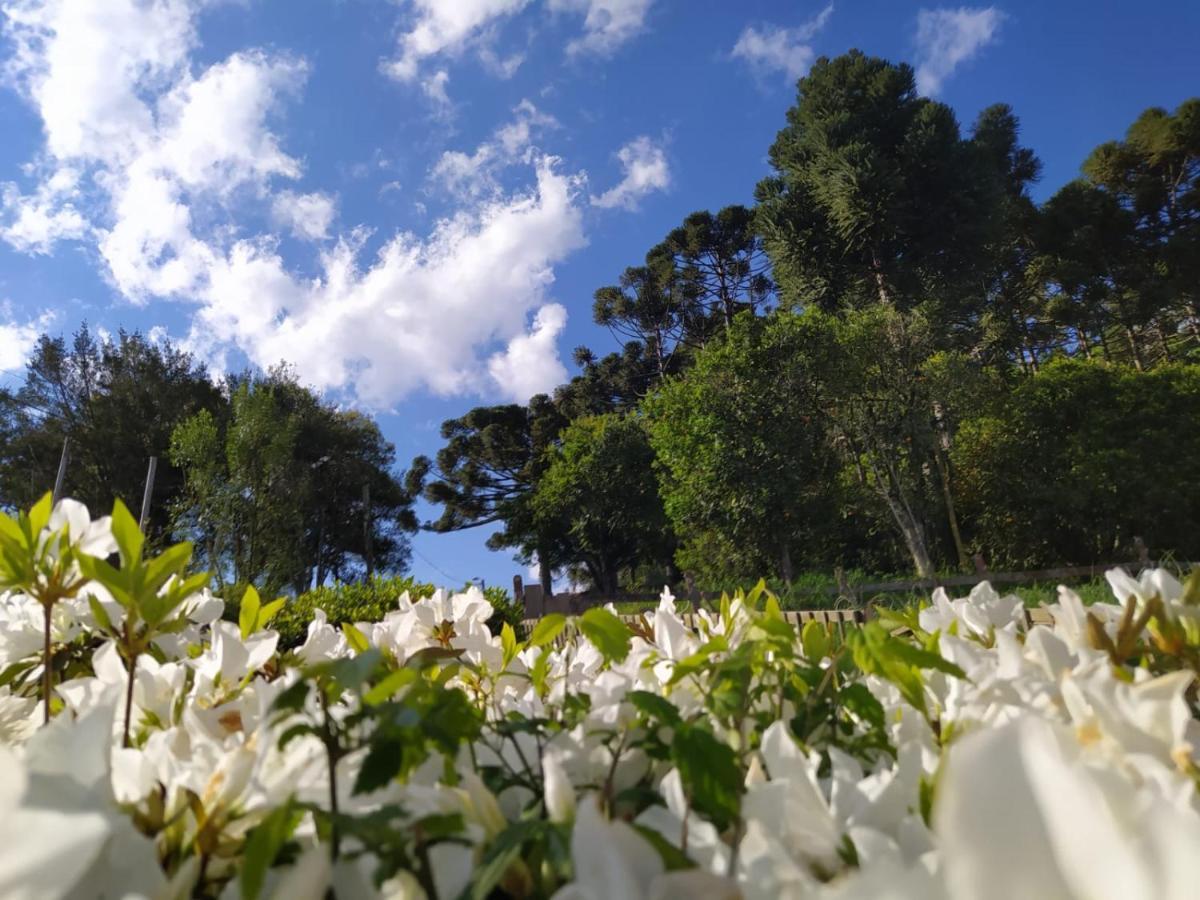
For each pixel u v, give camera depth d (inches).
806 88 899.4
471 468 1462.8
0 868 11.8
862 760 28.2
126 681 31.9
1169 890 9.6
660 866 14.9
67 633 42.0
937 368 531.8
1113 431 525.0
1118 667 25.0
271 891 15.9
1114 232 1024.2
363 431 1237.7
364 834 15.4
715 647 28.6
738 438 531.2
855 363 522.6
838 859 17.8
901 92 866.1
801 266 829.8
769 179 870.4
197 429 737.6
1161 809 10.4
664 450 582.2
